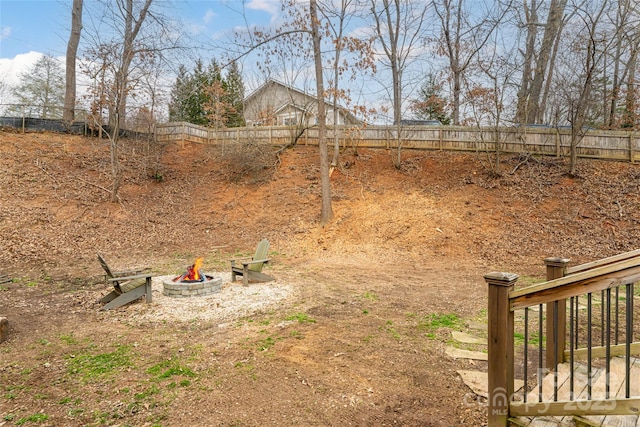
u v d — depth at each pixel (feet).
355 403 9.87
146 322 16.84
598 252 28.68
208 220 42.68
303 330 15.58
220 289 22.56
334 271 28.27
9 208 36.45
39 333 15.43
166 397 10.22
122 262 30.48
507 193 38.99
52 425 8.95
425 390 10.58
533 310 18.16
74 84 57.98
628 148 39.06
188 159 56.08
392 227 37.45
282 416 9.27
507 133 45.01
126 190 46.09
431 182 43.91
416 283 24.30
